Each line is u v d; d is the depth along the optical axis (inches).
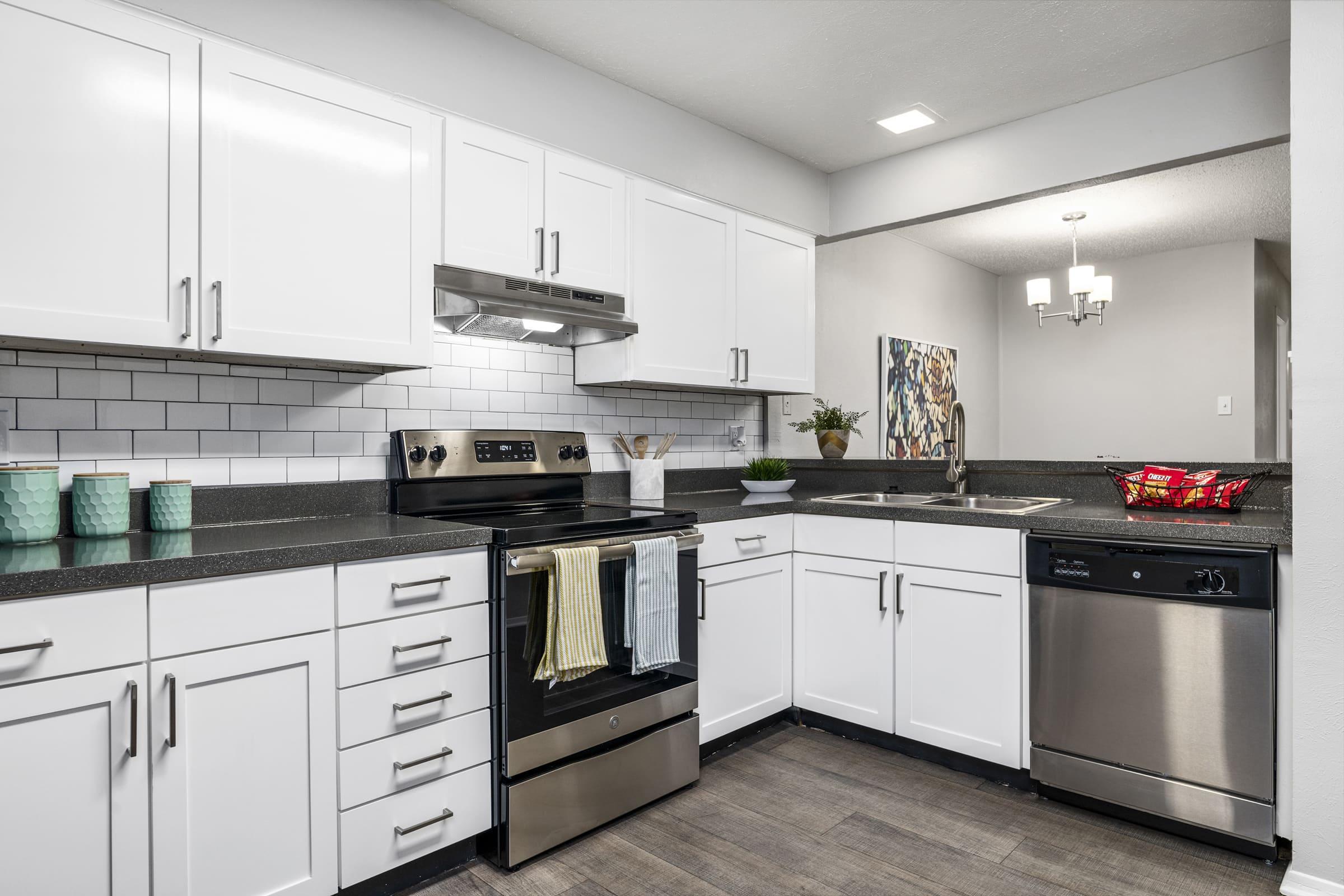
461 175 85.7
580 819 78.3
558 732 76.5
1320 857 67.2
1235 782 73.2
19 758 48.8
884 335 179.0
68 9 59.7
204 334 66.4
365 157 77.2
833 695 104.7
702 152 116.3
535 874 72.4
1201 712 74.9
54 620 49.7
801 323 132.6
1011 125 117.5
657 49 97.0
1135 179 149.3
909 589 96.7
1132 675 78.9
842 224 137.5
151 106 63.8
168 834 54.6
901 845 77.3
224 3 70.3
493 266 88.1
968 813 83.8
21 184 57.7
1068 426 223.6
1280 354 227.5
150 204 63.7
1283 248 202.7
